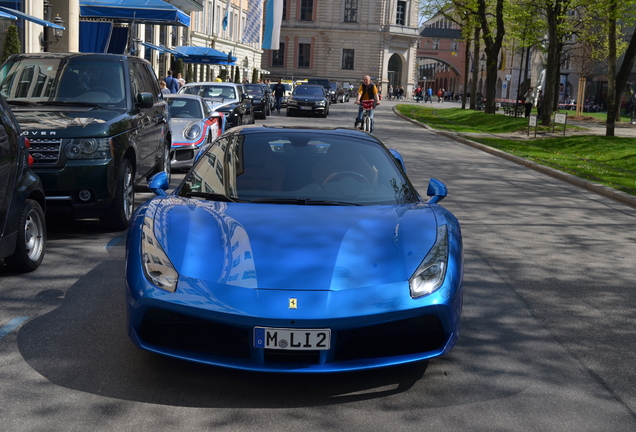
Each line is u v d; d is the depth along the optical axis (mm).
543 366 4016
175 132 11930
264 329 3352
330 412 3316
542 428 3217
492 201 10531
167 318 3549
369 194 4633
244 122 21297
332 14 89875
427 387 3643
